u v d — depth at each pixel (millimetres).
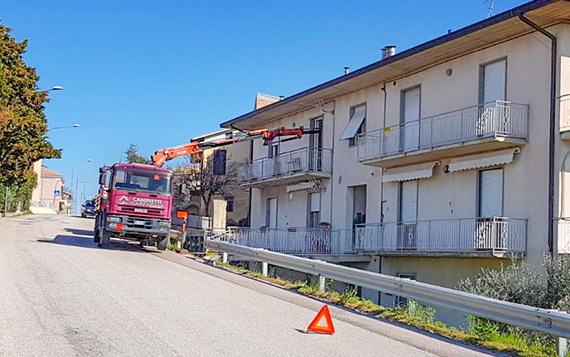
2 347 7730
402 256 23109
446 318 19078
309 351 8562
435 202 22125
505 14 17781
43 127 36875
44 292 12008
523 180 18531
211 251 23734
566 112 17578
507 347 10117
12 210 61594
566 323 9539
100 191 25938
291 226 31703
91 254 20516
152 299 12016
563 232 17359
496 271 17516
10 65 37281
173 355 7797
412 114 23828
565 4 16594
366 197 25891
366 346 9227
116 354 7703
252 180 33406
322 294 14734
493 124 18641
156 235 23781
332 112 28859
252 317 10883
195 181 44625
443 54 21344
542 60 18266
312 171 28422
